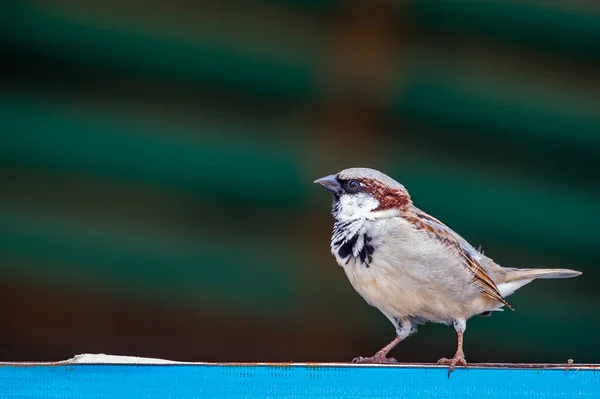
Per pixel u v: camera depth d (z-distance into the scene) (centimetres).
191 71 1065
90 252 1095
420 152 1094
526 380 629
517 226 1097
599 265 1114
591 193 1094
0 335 1166
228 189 1096
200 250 1101
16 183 1079
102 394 619
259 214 1106
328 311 1127
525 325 1136
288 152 1081
